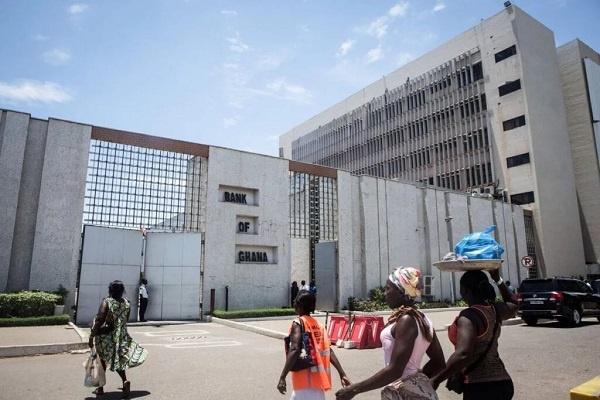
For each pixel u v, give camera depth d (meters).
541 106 40.47
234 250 20.00
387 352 2.93
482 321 3.08
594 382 3.62
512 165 40.00
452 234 29.95
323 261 23.91
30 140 16.38
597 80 42.97
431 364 3.10
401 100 55.22
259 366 8.49
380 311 21.80
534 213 37.38
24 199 15.95
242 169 20.98
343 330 11.79
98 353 6.17
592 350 10.49
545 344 11.61
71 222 16.41
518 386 7.00
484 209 32.97
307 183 24.05
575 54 42.97
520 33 41.22
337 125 66.44
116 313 6.35
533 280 17.02
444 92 49.00
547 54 43.00
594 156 40.38
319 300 23.61
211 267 19.19
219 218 19.88
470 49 46.09
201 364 8.70
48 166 16.34
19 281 15.41
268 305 20.52
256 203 21.28
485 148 42.97
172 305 18.08
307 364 3.73
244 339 12.52
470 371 3.07
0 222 15.18
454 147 46.94
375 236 25.45
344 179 24.69
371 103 60.12
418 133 51.91
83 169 16.97
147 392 6.46
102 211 17.27
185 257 18.67
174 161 19.44
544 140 39.62
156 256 18.25
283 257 21.45
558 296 15.73
